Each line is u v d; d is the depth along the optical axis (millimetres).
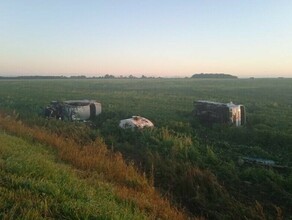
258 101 50750
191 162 16453
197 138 22016
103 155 15992
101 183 11867
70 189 9953
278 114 34625
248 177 14805
